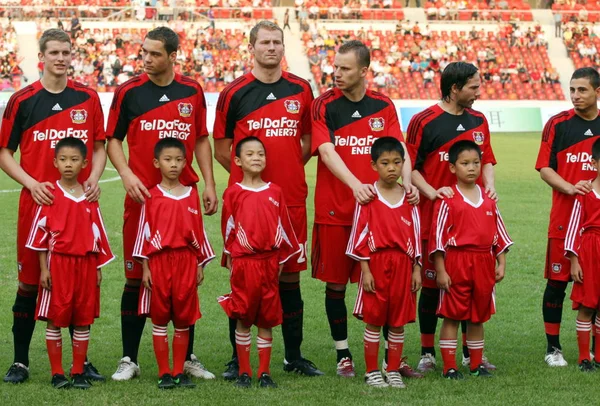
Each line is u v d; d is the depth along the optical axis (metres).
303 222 6.75
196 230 6.19
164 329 6.17
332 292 6.75
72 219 6.03
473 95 6.80
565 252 6.78
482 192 6.53
